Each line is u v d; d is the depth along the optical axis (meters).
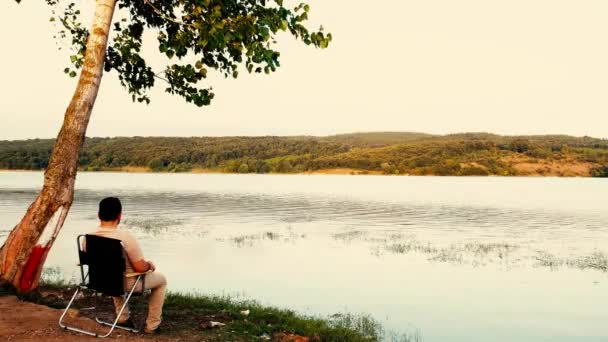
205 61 8.81
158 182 113.56
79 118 7.33
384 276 15.12
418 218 35.72
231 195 65.19
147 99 9.67
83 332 5.72
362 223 31.45
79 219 30.00
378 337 9.17
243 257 18.14
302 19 7.69
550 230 28.50
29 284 7.09
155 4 8.91
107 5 7.54
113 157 178.38
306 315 10.41
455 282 14.36
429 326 10.11
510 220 35.06
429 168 167.12
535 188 98.31
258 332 6.68
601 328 10.09
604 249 21.06
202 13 7.86
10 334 5.44
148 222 29.56
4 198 49.88
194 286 13.23
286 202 52.56
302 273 15.31
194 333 6.31
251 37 7.85
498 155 169.38
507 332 9.81
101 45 7.48
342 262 17.47
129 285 5.70
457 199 61.34
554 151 173.62
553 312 11.30
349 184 115.19
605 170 157.50
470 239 24.02
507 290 13.43
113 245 5.50
